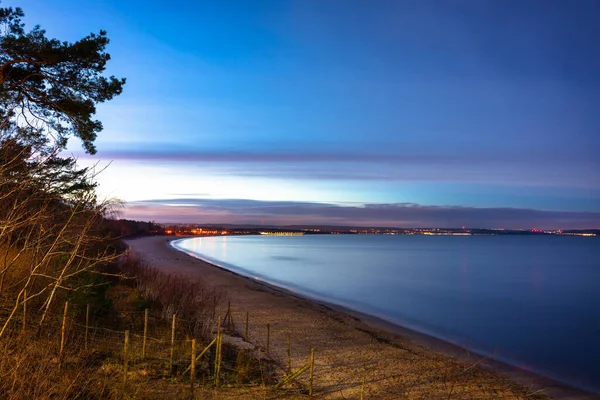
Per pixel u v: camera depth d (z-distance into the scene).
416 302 35.44
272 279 48.50
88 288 12.76
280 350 15.99
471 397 13.13
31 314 10.48
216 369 11.36
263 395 10.73
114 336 12.30
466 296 39.94
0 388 6.75
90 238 9.20
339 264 77.44
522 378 15.84
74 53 14.72
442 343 20.75
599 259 102.94
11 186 7.96
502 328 26.22
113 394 8.27
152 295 18.23
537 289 46.00
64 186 9.50
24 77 14.84
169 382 10.08
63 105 15.31
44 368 7.64
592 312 32.47
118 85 15.66
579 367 18.00
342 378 13.44
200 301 19.94
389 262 85.44
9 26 14.43
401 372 14.79
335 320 23.95
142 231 159.38
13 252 10.22
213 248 128.12
